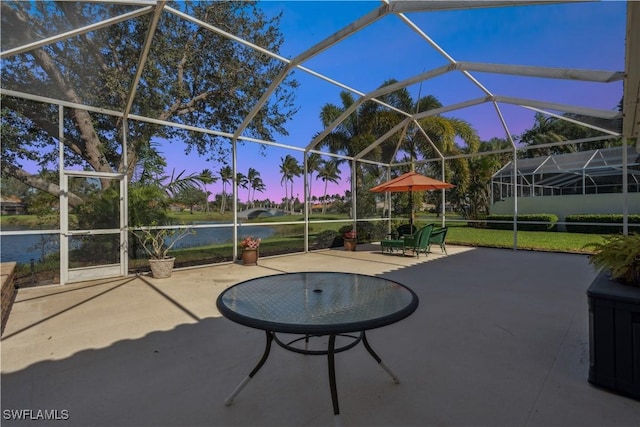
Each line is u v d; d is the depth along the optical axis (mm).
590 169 14336
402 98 11672
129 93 5453
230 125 10961
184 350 2918
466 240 12297
